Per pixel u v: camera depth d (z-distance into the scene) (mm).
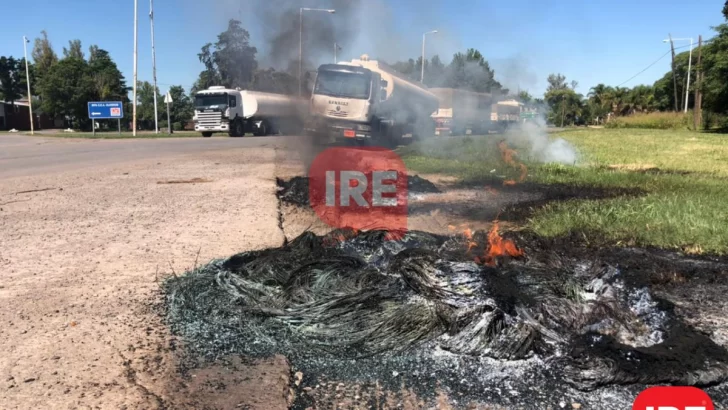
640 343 2955
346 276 3748
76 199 7828
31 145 21859
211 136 31859
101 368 2691
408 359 2828
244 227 5871
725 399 2471
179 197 7965
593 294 3518
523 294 3373
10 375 2611
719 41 32844
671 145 19984
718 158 14523
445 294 3340
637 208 6320
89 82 53719
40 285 3955
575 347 2842
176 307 3488
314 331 3115
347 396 2504
